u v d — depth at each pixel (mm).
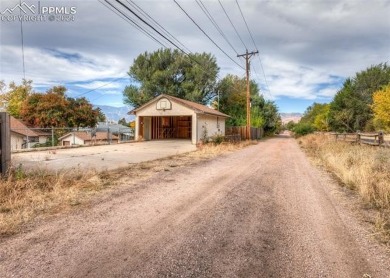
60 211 4758
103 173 8094
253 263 3166
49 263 3033
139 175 8102
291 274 2949
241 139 31031
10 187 5668
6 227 3900
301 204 5543
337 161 9844
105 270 2930
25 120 36062
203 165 10547
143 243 3613
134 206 5176
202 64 39938
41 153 13250
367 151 10742
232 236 3920
